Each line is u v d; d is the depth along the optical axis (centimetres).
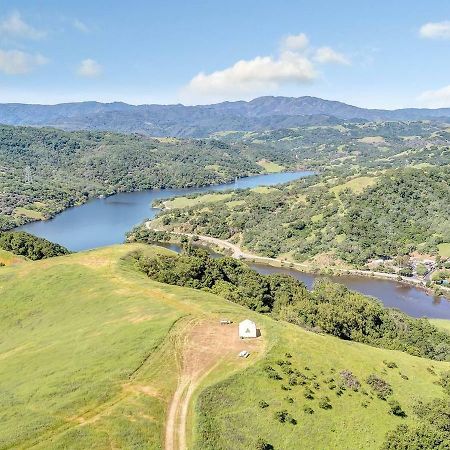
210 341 8456
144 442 5900
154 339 8331
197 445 5875
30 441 5781
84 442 5769
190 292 11300
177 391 6969
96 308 10638
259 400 6975
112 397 6719
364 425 7012
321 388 7569
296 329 9500
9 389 7325
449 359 11906
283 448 6272
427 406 7756
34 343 9444
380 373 8575
